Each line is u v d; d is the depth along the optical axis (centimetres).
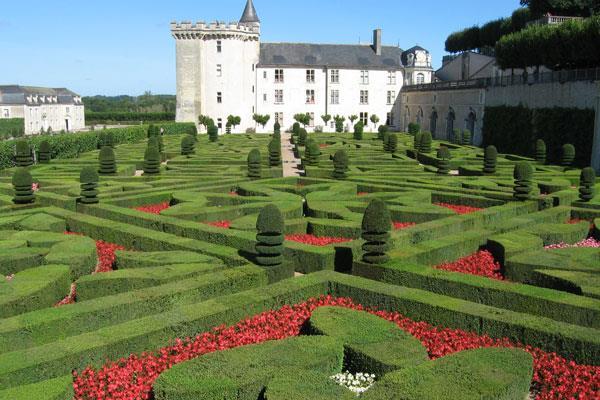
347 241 1612
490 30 7644
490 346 996
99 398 865
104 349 936
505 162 3778
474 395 750
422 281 1302
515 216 1969
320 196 2302
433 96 7512
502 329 1034
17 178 2208
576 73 4206
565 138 4312
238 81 8338
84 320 1066
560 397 866
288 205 2125
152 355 987
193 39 8188
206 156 4031
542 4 5819
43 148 3656
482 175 3198
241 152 4412
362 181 2811
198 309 1098
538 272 1348
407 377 798
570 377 909
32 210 2064
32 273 1320
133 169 3484
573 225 1809
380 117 9038
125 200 2267
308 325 1110
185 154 4156
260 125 8681
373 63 8956
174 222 1831
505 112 5356
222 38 8206
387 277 1360
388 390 761
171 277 1309
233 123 8075
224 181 2756
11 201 2258
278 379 794
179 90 8306
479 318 1059
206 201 2222
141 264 1441
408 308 1160
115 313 1105
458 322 1087
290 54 8788
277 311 1190
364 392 761
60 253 1496
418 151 4519
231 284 1284
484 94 5972
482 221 1931
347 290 1262
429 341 1061
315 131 8731
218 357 898
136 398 870
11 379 842
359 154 4309
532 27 5072
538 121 4706
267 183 2791
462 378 796
